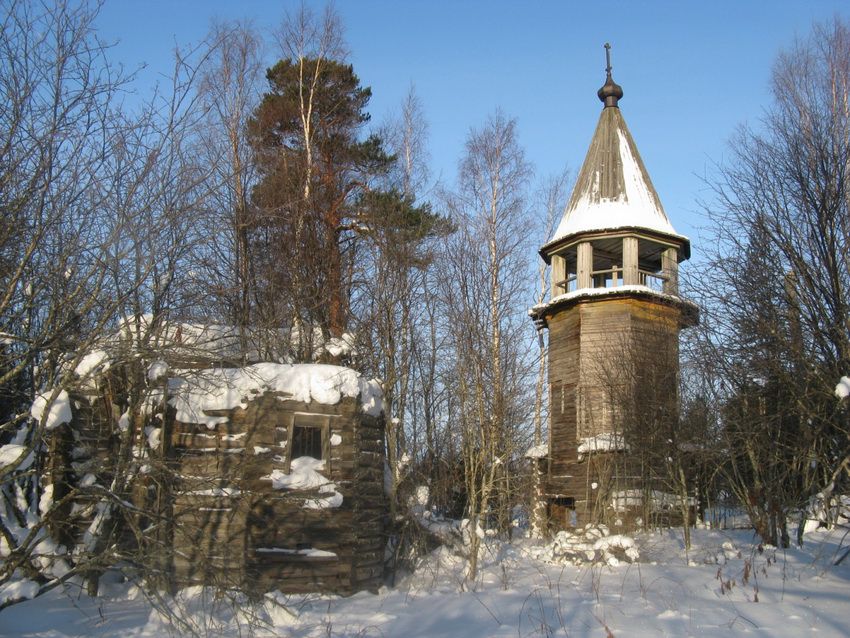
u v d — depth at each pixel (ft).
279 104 81.61
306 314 72.95
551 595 47.88
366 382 57.88
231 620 42.19
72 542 48.83
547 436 97.55
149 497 48.91
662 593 46.26
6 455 39.55
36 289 35.09
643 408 81.92
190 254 45.78
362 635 38.73
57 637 36.01
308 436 54.39
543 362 87.56
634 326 90.33
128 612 43.37
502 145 95.81
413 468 71.87
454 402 76.69
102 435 50.96
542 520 90.63
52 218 34.22
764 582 48.57
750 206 58.08
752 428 62.64
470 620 41.65
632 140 101.71
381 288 72.18
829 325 52.29
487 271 79.25
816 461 62.28
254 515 50.19
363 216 78.43
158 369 47.67
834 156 54.29
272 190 72.64
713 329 61.77
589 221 95.40
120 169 35.76
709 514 91.30
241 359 53.06
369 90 88.94
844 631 34.42
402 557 61.26
